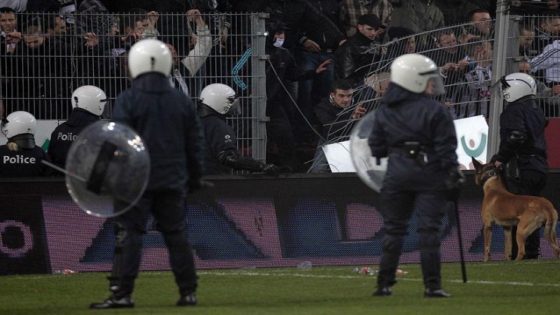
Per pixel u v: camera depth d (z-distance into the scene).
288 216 51.78
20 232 49.62
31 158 51.66
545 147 53.62
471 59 58.56
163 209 33.44
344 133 58.38
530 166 53.12
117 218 33.44
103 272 49.47
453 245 52.91
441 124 34.16
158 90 33.16
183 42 54.47
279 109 60.19
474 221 53.38
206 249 50.72
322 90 61.97
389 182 34.78
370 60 61.62
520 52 57.69
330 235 52.00
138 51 33.34
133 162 32.19
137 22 54.12
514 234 53.72
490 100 56.69
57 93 53.81
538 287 40.16
